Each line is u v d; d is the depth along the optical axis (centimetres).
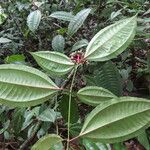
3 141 93
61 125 68
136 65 98
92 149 35
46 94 33
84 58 36
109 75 54
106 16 94
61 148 34
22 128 70
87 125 31
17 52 109
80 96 35
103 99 35
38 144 31
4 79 32
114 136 30
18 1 115
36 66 98
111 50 35
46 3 113
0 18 118
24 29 111
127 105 30
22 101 32
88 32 98
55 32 105
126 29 36
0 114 81
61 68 37
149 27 71
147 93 91
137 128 30
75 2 115
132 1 103
